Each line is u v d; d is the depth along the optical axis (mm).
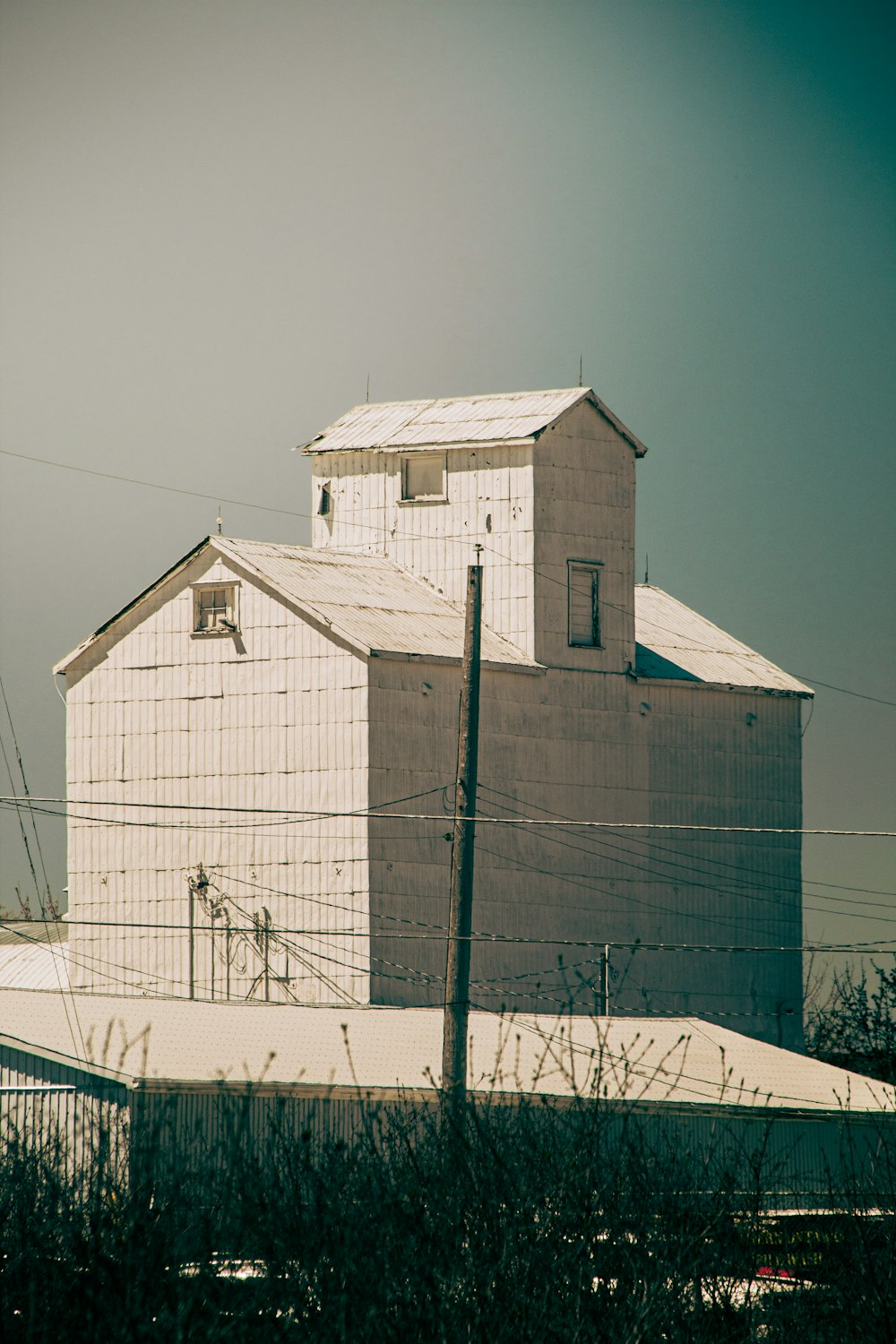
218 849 118312
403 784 114500
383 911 112188
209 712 119812
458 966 76500
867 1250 34656
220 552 120375
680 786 131250
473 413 131625
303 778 115500
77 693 125000
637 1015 124188
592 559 128625
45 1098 78500
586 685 126375
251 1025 89750
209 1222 32062
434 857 115625
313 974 113250
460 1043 75375
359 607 119062
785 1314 34750
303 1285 31703
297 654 116625
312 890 114250
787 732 139000
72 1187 34781
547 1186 34250
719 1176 38562
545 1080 81250
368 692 113188
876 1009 118438
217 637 120000
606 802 126375
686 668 134750
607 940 124688
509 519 126375
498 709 120000
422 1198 33500
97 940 122250
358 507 132875
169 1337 30203
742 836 134500
